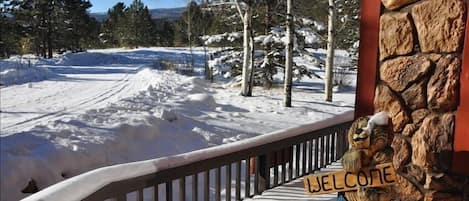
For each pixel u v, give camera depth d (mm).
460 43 2570
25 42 35375
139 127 8016
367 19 2975
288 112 12586
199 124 9742
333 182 2461
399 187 2850
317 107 13773
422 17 2705
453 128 2627
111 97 13938
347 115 6008
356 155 2322
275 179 4789
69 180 2441
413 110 2785
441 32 2631
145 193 5223
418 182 2770
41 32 35719
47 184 5609
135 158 7160
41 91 15531
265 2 16188
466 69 2547
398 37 2811
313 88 19062
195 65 27438
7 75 19891
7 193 5141
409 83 2787
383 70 2904
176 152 7801
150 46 50625
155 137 8148
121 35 50031
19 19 28922
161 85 16281
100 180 2566
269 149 4504
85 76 21328
